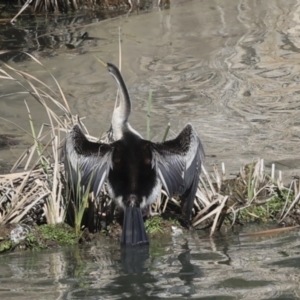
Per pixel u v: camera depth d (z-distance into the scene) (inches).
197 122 607.5
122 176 409.1
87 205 434.0
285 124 603.5
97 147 417.4
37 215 441.1
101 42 813.9
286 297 330.6
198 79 709.9
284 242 411.5
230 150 552.4
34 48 799.7
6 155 535.8
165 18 894.4
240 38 823.7
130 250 400.8
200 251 398.3
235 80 708.7
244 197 466.0
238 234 428.5
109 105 641.0
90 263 382.9
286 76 716.7
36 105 641.0
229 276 359.3
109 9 934.4
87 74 719.1
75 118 482.3
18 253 403.5
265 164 524.1
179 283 351.6
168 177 414.6
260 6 938.7
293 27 854.5
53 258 392.5
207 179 460.8
